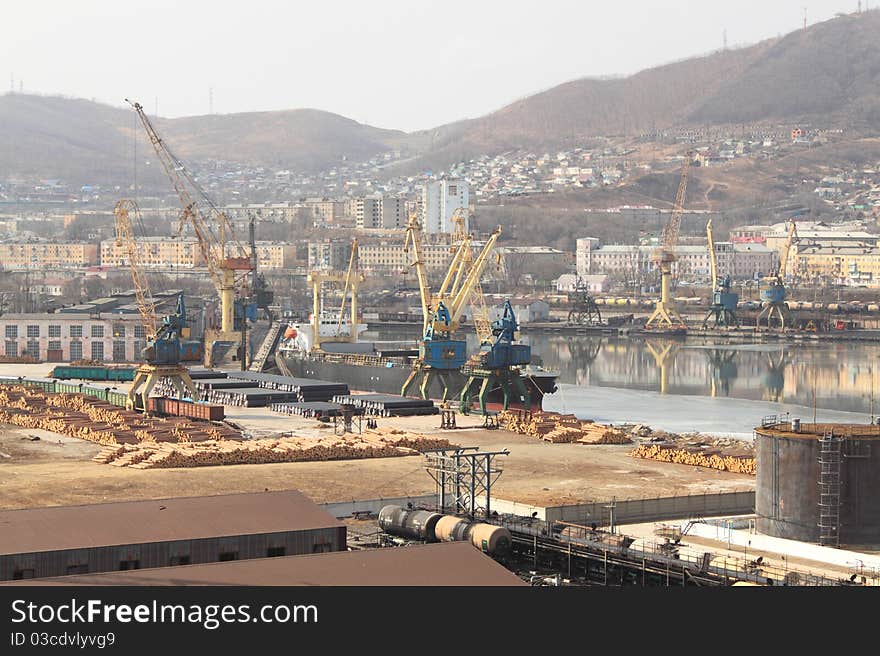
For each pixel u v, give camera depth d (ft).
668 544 385.50
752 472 578.66
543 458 622.95
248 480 545.85
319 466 587.68
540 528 400.26
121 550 322.55
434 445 647.97
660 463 612.29
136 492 517.55
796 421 400.47
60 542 322.96
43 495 508.94
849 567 360.69
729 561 362.12
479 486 514.27
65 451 631.15
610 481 553.23
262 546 336.08
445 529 391.45
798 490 387.55
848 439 382.42
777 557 375.25
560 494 513.86
